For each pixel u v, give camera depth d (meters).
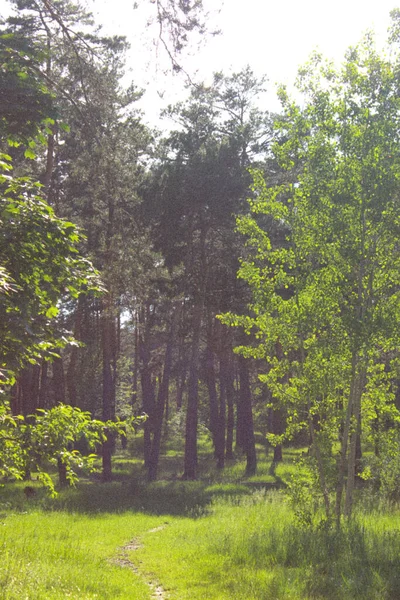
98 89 18.67
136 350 54.34
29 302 8.78
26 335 8.63
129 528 19.34
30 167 26.48
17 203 9.22
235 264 34.41
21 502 24.75
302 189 15.58
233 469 40.22
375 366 15.63
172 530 18.53
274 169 34.34
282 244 29.53
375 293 14.88
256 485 32.25
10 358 8.85
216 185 32.56
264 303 15.55
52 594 8.32
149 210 33.28
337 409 15.61
